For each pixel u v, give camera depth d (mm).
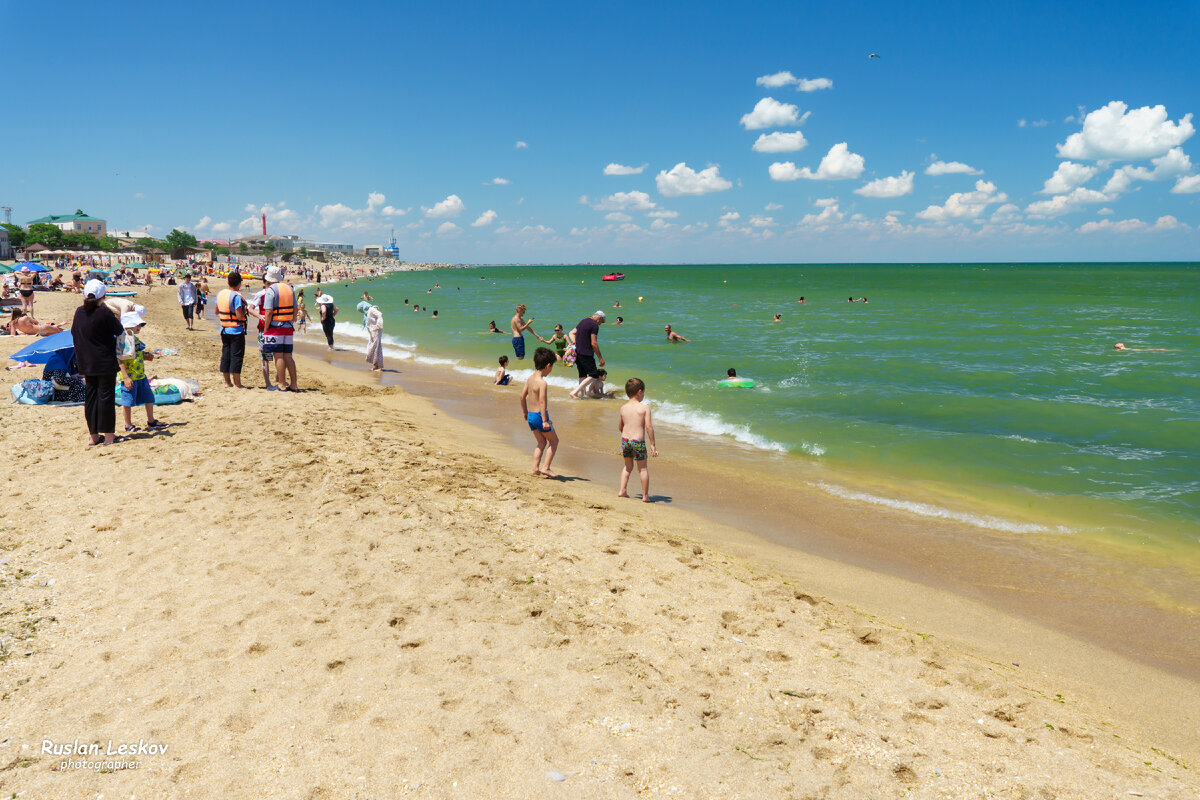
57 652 3947
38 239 104625
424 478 7730
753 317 36031
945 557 6703
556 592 5168
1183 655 4996
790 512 7922
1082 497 8273
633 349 22031
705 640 4609
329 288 86312
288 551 5445
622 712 3656
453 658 4070
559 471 9273
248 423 9500
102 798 2836
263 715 3439
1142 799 3264
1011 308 43500
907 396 14031
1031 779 3369
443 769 3105
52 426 9031
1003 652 4988
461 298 59781
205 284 35750
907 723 3803
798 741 3535
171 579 4906
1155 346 22844
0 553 5164
